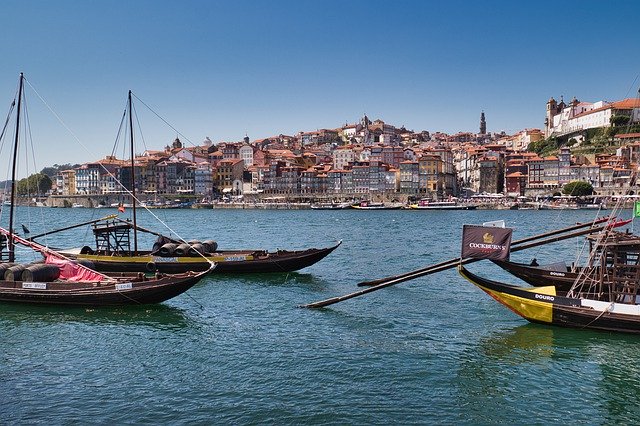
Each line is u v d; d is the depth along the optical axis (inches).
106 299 1480.1
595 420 839.7
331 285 1908.2
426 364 1053.8
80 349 1152.8
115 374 1005.8
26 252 2778.1
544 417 846.5
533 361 1073.5
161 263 2041.1
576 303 1254.9
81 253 2140.7
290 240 3841.0
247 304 1581.0
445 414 848.3
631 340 1189.7
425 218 6919.3
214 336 1241.4
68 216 7864.2
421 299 1619.1
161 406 866.8
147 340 1214.3
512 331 1267.2
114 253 2150.6
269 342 1192.2
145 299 1480.1
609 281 1274.6
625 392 937.5
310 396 904.3
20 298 1513.3
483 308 1497.3
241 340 1209.4
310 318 1403.8
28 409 859.4
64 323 1349.7
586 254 2886.3
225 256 2081.7
